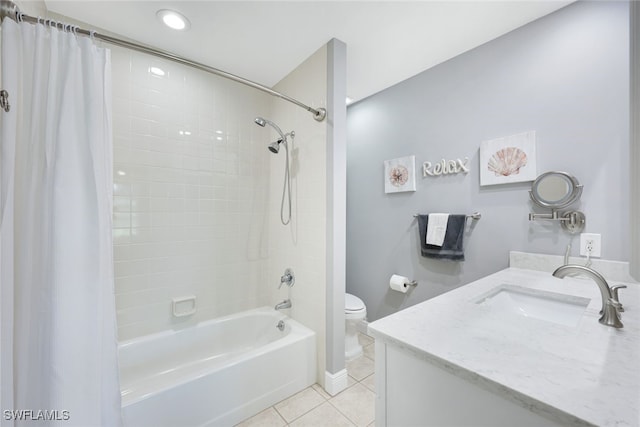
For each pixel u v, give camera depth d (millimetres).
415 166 2197
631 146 523
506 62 1675
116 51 1695
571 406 487
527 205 1602
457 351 686
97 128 991
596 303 1005
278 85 2262
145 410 1205
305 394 1703
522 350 689
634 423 446
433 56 1925
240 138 2230
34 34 908
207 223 2072
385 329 818
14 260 862
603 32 1343
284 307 2072
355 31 1653
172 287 1915
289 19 1548
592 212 1377
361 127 2658
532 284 1295
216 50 1846
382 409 842
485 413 618
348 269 2791
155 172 1838
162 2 1423
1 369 781
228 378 1447
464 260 1888
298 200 2014
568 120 1447
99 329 963
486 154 1750
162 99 1860
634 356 646
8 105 823
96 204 971
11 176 818
